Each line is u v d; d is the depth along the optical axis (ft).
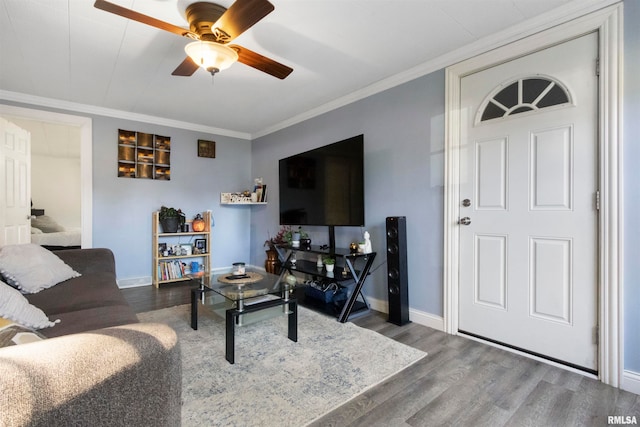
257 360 6.49
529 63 6.82
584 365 6.08
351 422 4.67
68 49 7.76
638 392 5.42
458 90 8.04
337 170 10.04
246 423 4.59
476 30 7.06
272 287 7.75
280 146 14.46
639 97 5.46
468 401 5.20
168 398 2.55
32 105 10.98
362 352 6.89
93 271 8.33
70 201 22.25
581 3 6.00
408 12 6.41
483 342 7.49
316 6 6.19
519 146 6.98
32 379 1.86
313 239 12.63
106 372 2.14
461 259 8.00
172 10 6.25
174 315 9.32
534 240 6.77
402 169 9.24
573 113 6.23
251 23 5.39
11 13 6.33
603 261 5.79
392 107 9.52
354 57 8.27
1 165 10.02
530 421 4.73
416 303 8.90
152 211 13.53
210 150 15.11
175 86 10.14
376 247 9.97
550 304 6.53
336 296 10.49
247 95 10.94
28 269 6.55
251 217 16.49
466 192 7.89
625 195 5.58
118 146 12.70
